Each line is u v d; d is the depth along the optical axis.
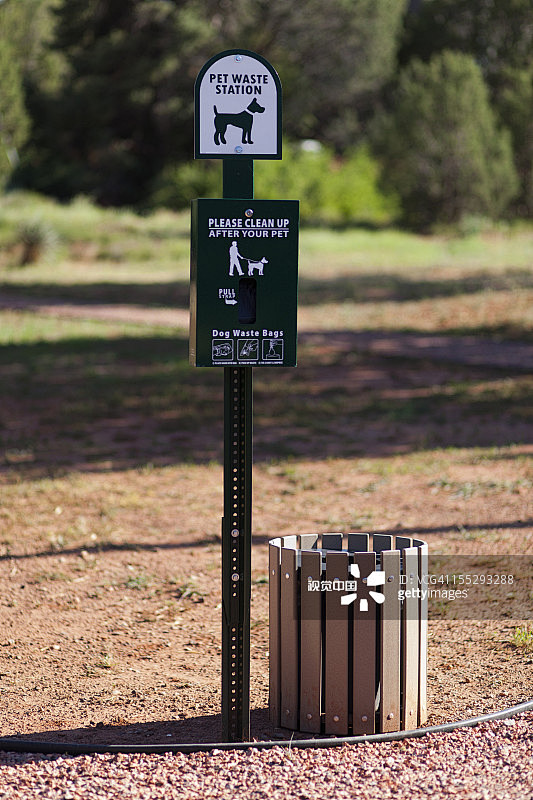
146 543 7.78
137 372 17.28
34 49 59.94
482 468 10.25
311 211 48.56
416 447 11.41
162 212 48.12
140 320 23.92
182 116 55.69
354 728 4.27
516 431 12.27
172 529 8.22
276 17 53.88
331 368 17.83
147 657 5.52
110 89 54.69
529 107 46.62
